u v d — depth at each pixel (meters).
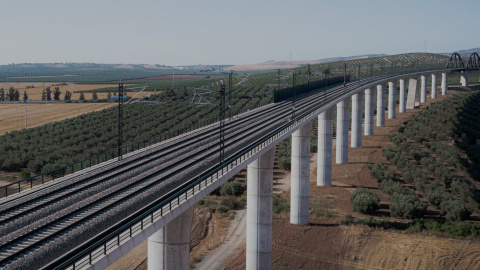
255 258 52.69
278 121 71.19
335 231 61.09
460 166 87.94
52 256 25.58
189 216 37.78
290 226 63.47
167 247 38.16
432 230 60.12
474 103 155.38
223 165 38.84
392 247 55.72
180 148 54.78
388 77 135.12
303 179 63.91
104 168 44.91
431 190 72.06
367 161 97.25
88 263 23.47
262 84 198.25
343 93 93.69
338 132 96.25
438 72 177.12
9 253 25.39
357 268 51.34
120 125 48.38
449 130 113.44
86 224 29.41
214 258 54.12
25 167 88.69
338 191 78.56
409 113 150.25
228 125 70.50
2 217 31.41
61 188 38.06
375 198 67.94
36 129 114.06
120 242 25.88
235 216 67.38
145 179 40.31
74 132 109.38
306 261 53.34
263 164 52.50
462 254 53.56
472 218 64.44
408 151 100.94
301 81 184.50
